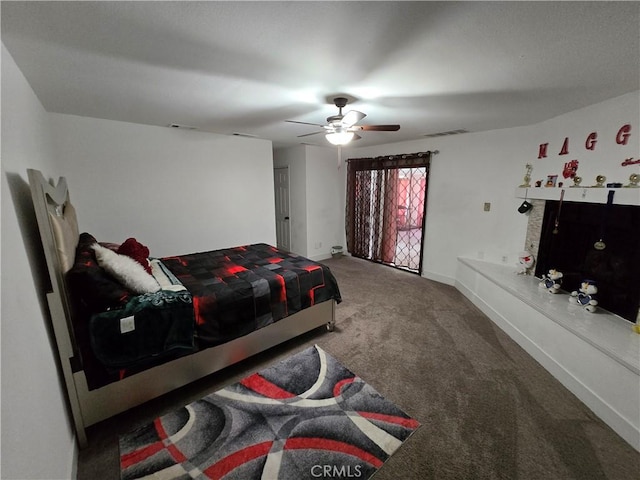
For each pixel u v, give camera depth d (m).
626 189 2.08
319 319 2.85
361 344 2.73
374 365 2.41
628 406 1.70
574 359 2.08
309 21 1.22
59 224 1.60
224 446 1.67
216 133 3.91
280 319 2.54
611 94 2.21
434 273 4.52
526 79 1.89
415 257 4.92
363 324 3.11
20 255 1.23
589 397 1.95
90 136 3.03
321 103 2.44
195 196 3.85
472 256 4.04
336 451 1.65
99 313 1.65
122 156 3.25
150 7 1.11
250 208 4.39
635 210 2.10
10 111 1.42
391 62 1.63
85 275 1.61
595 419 1.86
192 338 1.95
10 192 1.24
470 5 1.10
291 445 1.68
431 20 1.21
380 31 1.30
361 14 1.17
